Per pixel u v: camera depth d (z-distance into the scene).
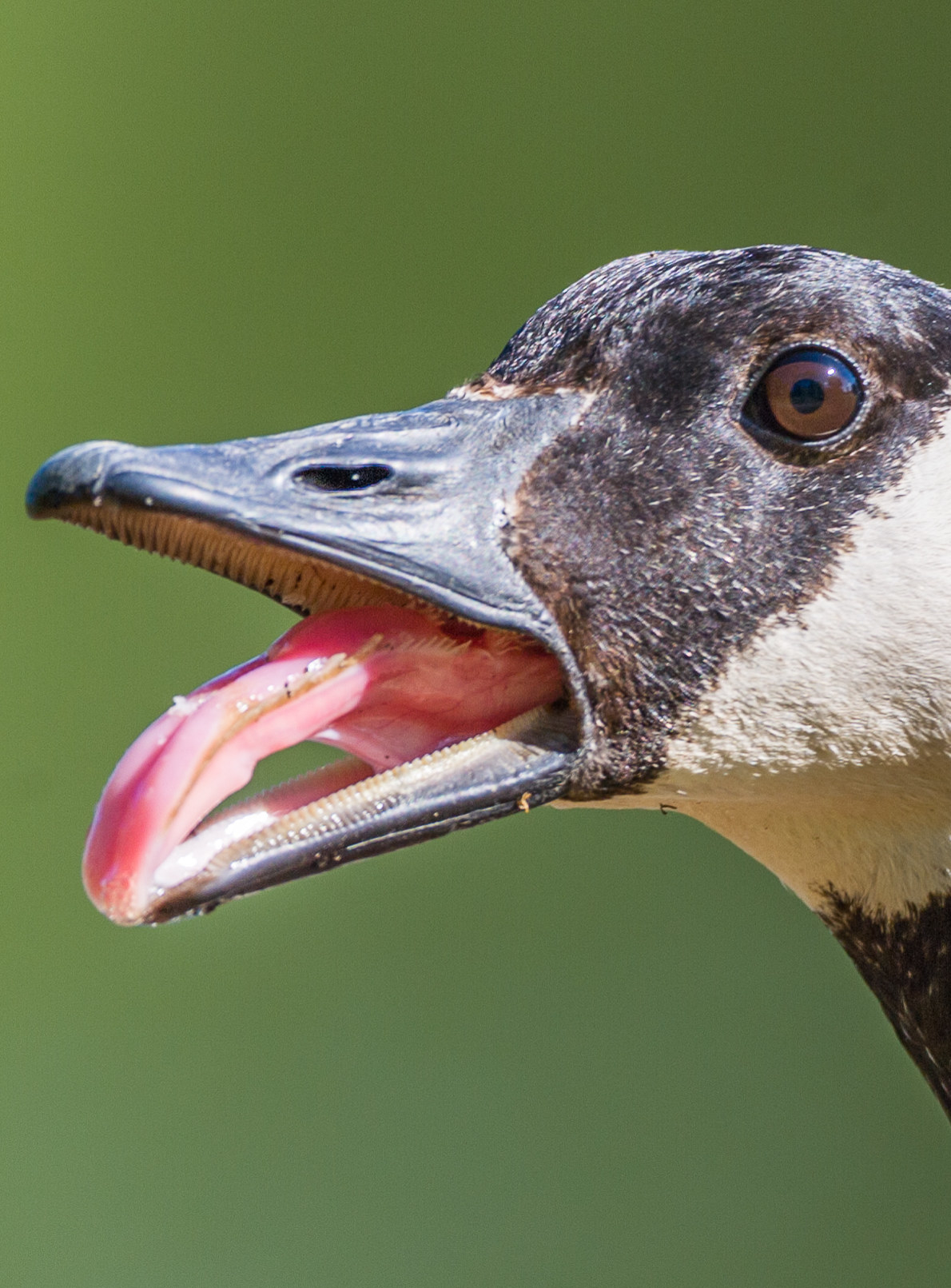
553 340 2.50
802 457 2.49
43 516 2.46
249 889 2.46
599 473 2.48
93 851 2.46
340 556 2.47
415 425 2.48
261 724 2.47
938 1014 2.51
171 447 2.47
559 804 2.49
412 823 2.47
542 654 2.49
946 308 2.49
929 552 2.48
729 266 2.49
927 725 2.49
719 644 2.48
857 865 2.51
